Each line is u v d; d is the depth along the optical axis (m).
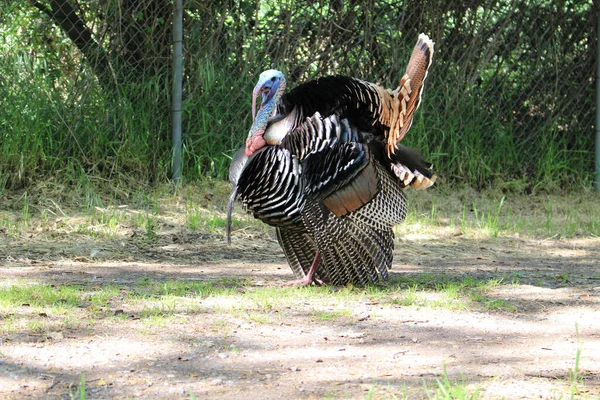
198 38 14.80
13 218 12.55
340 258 8.93
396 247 12.34
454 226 13.84
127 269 10.17
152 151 14.42
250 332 7.38
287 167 8.65
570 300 8.92
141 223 12.71
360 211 8.80
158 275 9.83
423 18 15.91
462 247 12.55
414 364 6.61
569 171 16.97
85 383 6.02
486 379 6.27
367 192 8.77
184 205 13.80
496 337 7.44
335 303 8.50
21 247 11.18
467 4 16.08
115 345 6.89
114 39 14.34
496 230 13.48
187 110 14.62
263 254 11.56
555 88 16.77
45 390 5.87
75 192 13.62
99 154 14.22
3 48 13.99
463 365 6.61
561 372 6.46
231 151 14.80
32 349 6.71
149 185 14.24
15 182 13.59
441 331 7.59
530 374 6.40
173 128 14.40
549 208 15.42
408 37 15.92
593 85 16.97
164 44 14.59
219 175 14.65
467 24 16.17
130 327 7.39
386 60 15.80
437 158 15.84
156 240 12.06
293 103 8.88
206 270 10.30
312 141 8.59
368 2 15.52
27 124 13.82
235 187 8.88
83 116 14.19
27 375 6.14
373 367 6.52
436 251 12.19
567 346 7.20
